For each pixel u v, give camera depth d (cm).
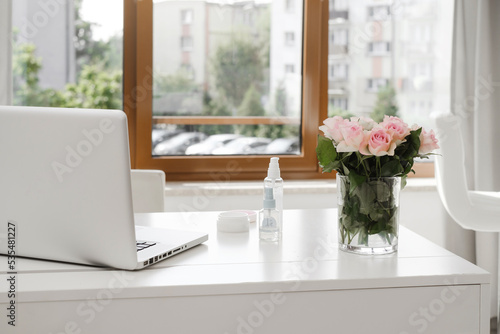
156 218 172
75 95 274
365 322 115
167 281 112
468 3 266
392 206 131
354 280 114
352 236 132
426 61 290
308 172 289
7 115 117
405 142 127
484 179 267
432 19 289
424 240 146
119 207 114
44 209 118
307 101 284
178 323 111
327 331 114
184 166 280
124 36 272
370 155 122
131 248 116
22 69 269
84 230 117
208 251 135
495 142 267
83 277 115
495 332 272
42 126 115
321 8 281
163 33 275
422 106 292
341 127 123
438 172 210
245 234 153
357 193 129
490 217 206
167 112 279
